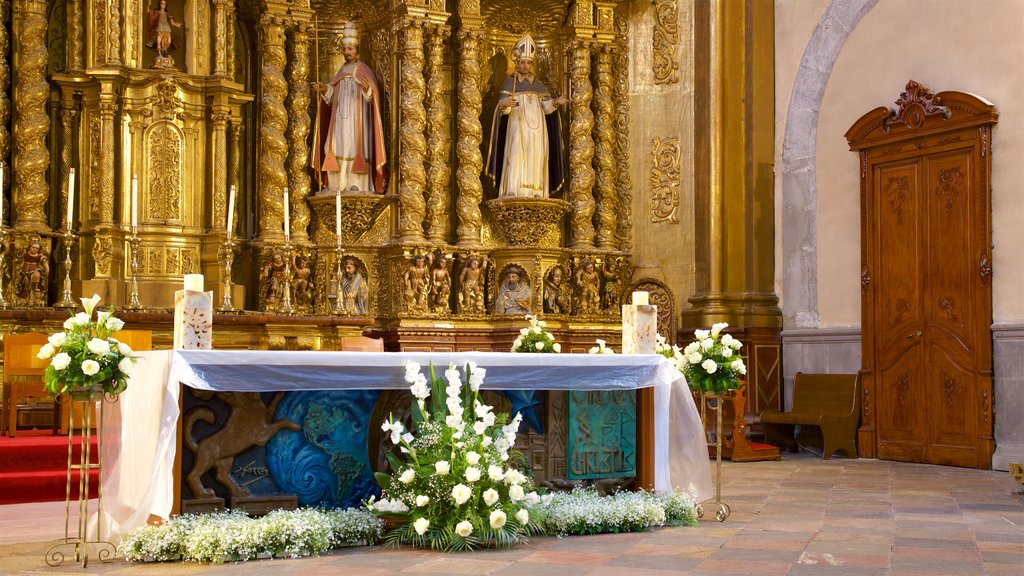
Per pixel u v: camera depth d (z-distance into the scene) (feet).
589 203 49.49
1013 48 38.17
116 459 23.34
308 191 46.73
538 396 26.43
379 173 47.16
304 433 23.75
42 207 41.55
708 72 48.57
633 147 51.03
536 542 23.00
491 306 48.47
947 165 40.19
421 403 22.84
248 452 23.18
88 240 42.09
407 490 22.79
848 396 43.70
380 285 47.32
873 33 43.73
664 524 25.44
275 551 21.34
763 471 38.24
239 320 38.99
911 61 42.06
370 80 46.96
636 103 51.08
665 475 27.27
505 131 48.93
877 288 42.96
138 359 22.76
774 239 48.32
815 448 45.11
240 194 45.73
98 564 20.94
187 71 43.91
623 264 50.11
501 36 50.60
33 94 41.32
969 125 39.19
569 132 50.03
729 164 48.42
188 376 21.40
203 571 20.02
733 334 47.16
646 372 26.55
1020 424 37.60
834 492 32.09
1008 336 37.91
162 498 20.98
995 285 38.63
